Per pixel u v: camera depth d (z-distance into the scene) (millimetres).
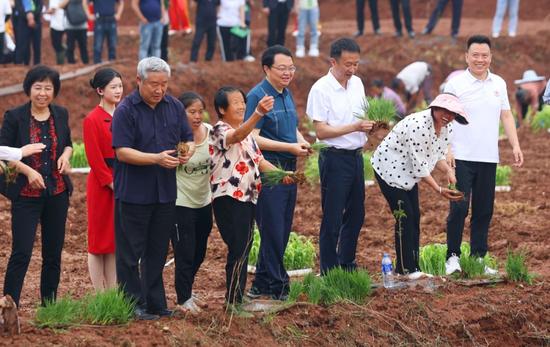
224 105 16266
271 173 16250
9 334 14797
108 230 17156
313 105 18172
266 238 17000
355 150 18281
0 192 15828
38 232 25031
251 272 20797
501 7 53844
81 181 31859
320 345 16375
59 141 16141
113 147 15438
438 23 58406
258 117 15547
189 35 53031
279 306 16781
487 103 19500
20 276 15961
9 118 15961
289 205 17203
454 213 19531
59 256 16484
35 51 41531
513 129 20047
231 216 16141
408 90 39312
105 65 41469
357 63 18094
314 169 31297
